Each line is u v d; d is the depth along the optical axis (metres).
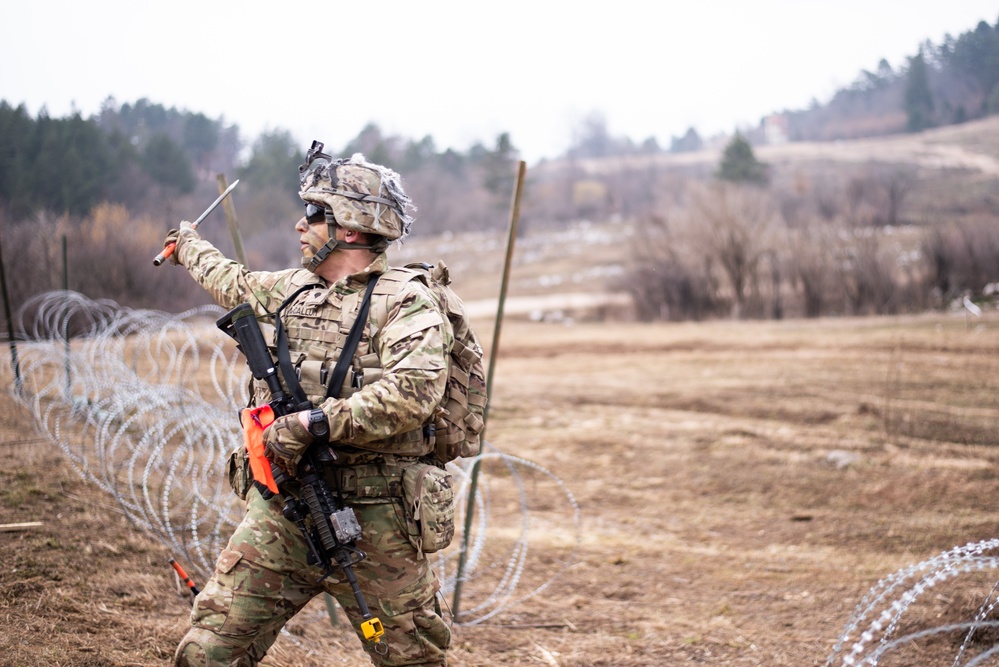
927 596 4.51
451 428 2.71
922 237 24.52
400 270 2.62
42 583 3.88
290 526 2.48
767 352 14.30
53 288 14.55
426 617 2.56
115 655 3.36
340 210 2.55
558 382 12.36
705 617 4.62
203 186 58.78
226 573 2.46
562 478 7.80
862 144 114.69
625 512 6.89
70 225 19.23
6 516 4.60
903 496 6.86
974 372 11.45
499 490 7.42
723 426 9.42
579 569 5.47
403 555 2.52
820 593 4.90
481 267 51.53
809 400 10.30
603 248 53.81
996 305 21.25
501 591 5.04
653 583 5.23
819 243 25.09
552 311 31.66
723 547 6.00
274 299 2.73
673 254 27.00
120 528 4.71
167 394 5.03
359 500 2.49
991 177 80.00
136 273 18.45
